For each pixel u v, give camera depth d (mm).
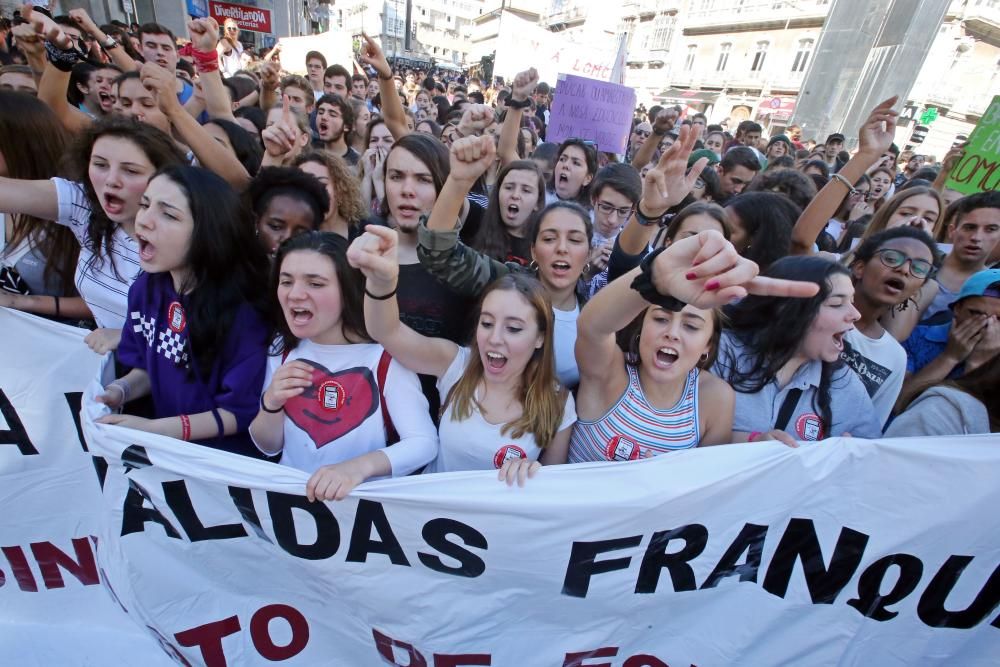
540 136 8109
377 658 1558
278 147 2340
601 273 2652
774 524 1444
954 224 2822
